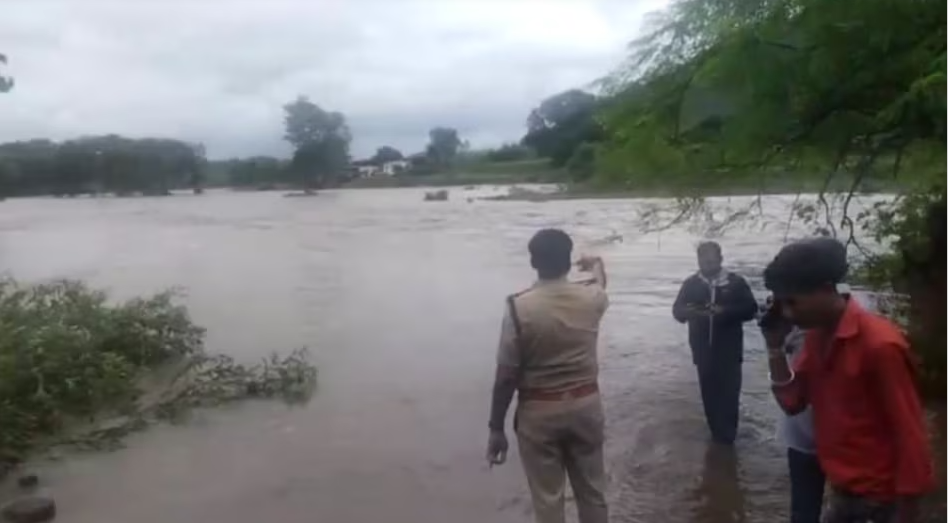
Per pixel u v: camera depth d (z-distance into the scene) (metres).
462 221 51.06
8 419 8.48
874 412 3.60
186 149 114.81
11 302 11.85
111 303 18.64
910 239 9.80
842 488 3.67
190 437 8.98
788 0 7.85
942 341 8.85
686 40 9.05
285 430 9.16
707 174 9.36
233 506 7.04
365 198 101.44
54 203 94.00
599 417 5.24
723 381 7.95
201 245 37.31
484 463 7.93
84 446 8.70
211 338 14.59
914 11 7.25
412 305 18.20
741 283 7.88
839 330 3.62
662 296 18.30
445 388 10.88
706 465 7.56
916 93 6.93
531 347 5.10
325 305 18.41
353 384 11.13
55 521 6.79
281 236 41.88
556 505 5.18
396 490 7.30
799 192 10.12
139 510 6.99
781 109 8.22
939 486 6.07
